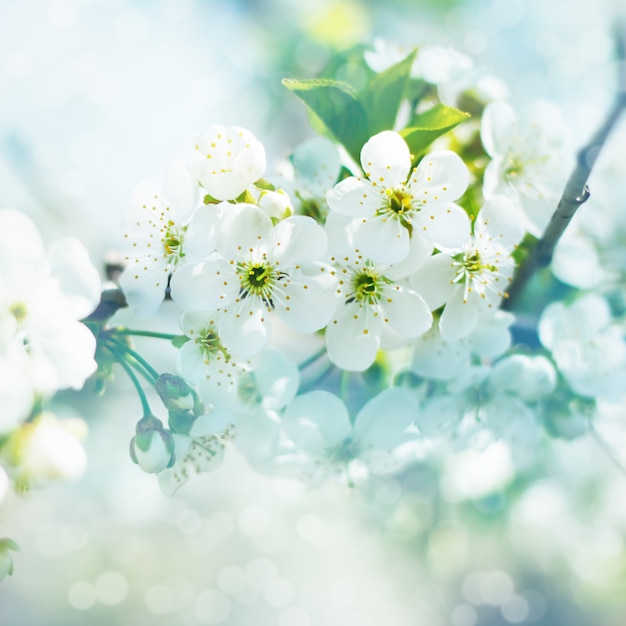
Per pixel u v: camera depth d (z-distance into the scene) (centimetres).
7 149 61
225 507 69
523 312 50
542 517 59
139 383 47
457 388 49
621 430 50
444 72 49
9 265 45
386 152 46
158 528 70
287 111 62
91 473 60
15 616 71
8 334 45
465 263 47
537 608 68
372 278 46
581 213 50
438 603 70
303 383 50
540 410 50
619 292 50
